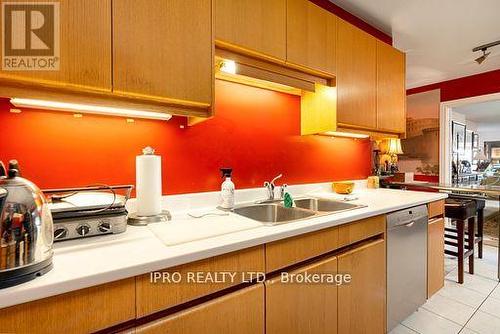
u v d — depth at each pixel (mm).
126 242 891
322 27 1685
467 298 2092
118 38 954
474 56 3029
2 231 583
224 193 1510
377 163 3107
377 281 1477
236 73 1366
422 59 3113
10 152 1044
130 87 978
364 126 1981
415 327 1731
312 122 1968
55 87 890
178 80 1087
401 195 2076
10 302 556
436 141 4031
